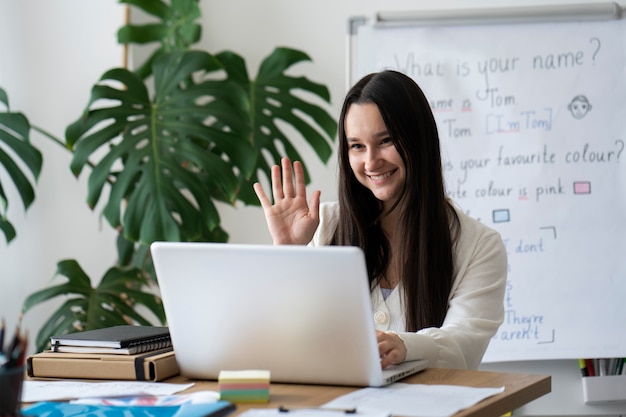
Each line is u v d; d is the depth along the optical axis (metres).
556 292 3.36
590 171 3.36
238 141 3.32
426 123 2.09
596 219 3.36
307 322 1.58
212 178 3.25
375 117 2.05
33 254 3.51
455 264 2.12
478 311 2.02
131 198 3.21
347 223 2.20
